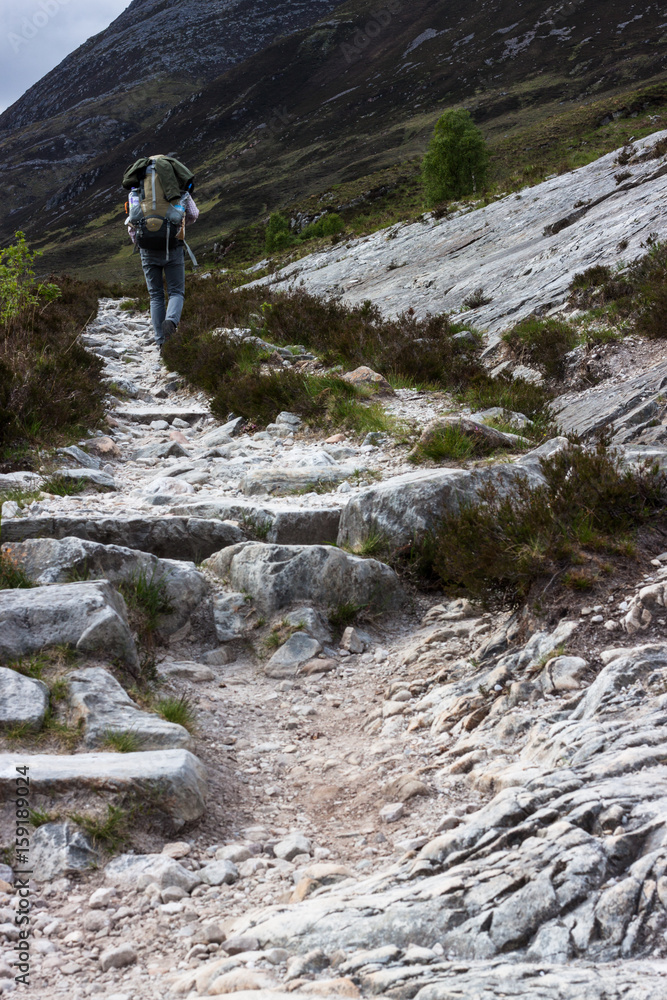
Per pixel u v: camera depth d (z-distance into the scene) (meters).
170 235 12.13
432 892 2.07
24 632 3.62
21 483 6.41
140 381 11.81
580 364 9.70
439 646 4.41
